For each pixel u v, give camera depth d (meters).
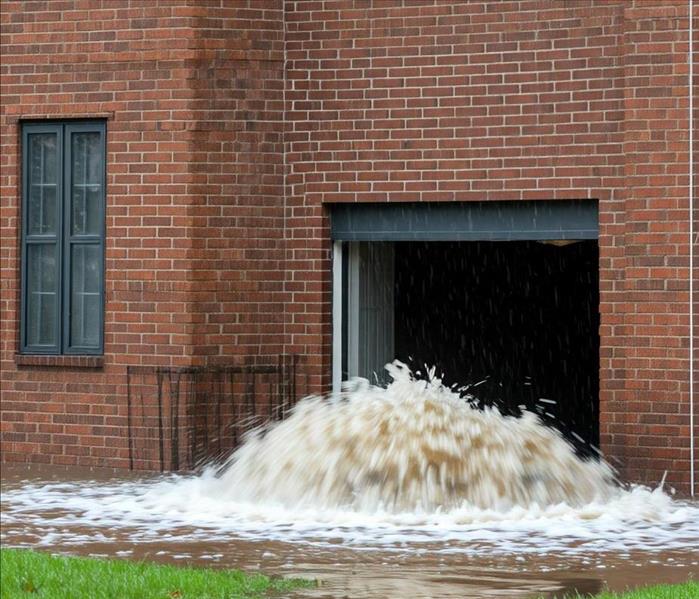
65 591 12.49
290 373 22.53
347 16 22.20
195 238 22.14
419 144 21.89
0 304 23.23
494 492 17.34
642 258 20.27
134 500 18.86
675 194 20.11
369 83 22.11
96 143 22.86
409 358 26.41
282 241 22.55
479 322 29.28
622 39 20.75
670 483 20.11
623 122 20.77
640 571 13.81
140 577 13.05
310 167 22.41
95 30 22.61
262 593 12.69
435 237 22.14
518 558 14.49
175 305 22.17
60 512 17.86
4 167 23.19
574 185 21.08
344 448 17.89
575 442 28.84
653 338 20.20
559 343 30.23
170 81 22.22
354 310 23.28
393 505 17.27
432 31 21.80
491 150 21.53
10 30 23.09
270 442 18.70
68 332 22.97
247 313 22.36
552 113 21.19
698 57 20.02
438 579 13.38
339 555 14.69
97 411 22.64
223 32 22.22
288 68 22.48
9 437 23.17
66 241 22.94
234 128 22.28
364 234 22.53
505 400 29.81
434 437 17.66
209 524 16.73
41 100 22.94
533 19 21.28
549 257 30.22
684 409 20.06
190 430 22.08
